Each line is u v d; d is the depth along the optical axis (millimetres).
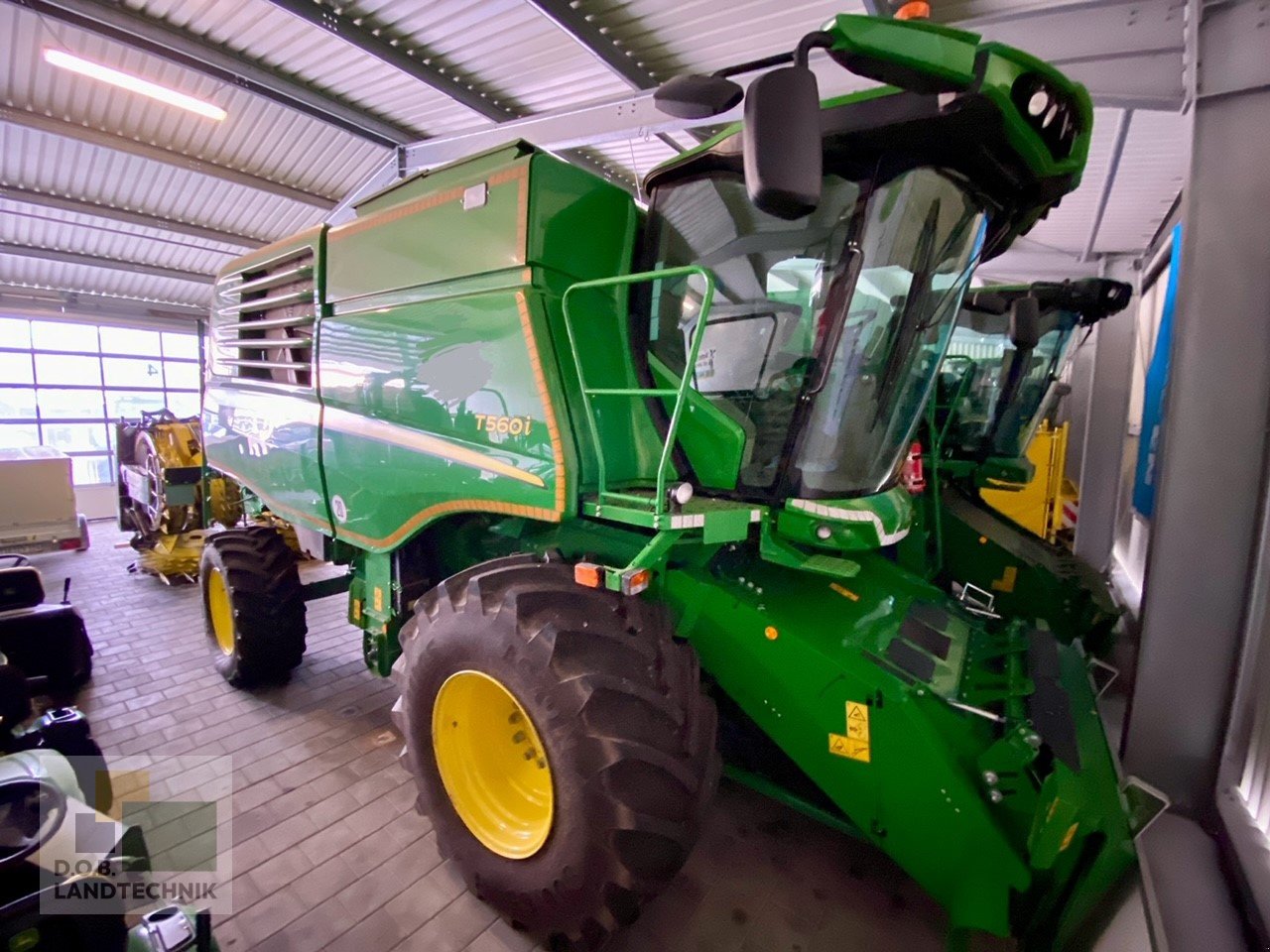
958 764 1635
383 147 5492
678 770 1497
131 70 4332
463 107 4422
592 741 1445
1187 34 2080
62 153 5613
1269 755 1954
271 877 1994
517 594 1599
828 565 1886
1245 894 1761
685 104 1503
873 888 1985
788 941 1781
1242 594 2105
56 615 3020
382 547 2355
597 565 1573
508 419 1838
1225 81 2018
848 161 1651
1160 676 2238
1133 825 1694
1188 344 2121
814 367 1772
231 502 5574
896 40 1270
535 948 1745
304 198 6438
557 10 2949
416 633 1898
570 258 1893
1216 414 2100
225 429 3357
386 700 3166
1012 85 1426
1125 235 5805
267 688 3281
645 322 2049
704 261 1932
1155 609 2232
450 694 1796
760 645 1844
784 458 1844
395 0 3182
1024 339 3414
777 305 1838
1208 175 2055
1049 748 1609
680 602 1940
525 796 1822
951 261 1871
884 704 1674
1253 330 2035
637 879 1453
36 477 5426
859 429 1938
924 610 2309
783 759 2305
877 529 1938
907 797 1672
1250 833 1941
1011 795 1580
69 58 3580
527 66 3762
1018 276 6785
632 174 5586
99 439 10500
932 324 1977
